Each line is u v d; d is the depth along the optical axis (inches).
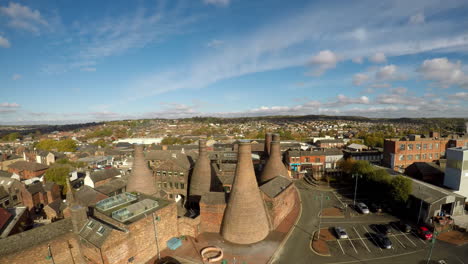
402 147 3196.4
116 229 1206.9
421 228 1624.0
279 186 1897.1
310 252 1470.2
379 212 2011.6
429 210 1734.7
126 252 1256.8
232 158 3152.1
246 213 1504.7
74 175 3233.3
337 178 3070.9
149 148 5039.4
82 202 1818.4
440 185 2348.7
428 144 3257.9
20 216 1798.7
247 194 1510.8
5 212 1729.8
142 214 1395.2
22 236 1199.6
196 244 1534.2
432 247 1438.2
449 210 1889.8
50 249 1215.6
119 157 5310.0
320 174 3139.8
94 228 1248.8
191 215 1841.8
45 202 2620.6
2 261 1071.0
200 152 2080.5
